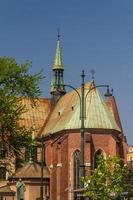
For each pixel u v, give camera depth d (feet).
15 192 341.41
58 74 419.33
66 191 319.88
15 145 193.57
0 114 189.16
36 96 199.21
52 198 338.13
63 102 383.45
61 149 327.26
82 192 160.04
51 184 341.62
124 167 136.67
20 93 194.49
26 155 199.11
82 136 155.84
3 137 191.52
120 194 134.31
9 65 191.52
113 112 378.73
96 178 134.10
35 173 347.56
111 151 320.70
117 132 328.49
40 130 387.34
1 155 195.31
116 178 133.59
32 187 343.46
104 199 132.36
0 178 211.41
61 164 326.65
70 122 328.49
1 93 188.75
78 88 366.43
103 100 337.93
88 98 332.60
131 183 139.64
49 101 415.03
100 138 320.70
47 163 359.05
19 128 193.67
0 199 338.54
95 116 325.01
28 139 196.95
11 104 189.78
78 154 321.11
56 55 425.28
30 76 195.72
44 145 364.17
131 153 348.18
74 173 320.09
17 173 345.92
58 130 341.82
